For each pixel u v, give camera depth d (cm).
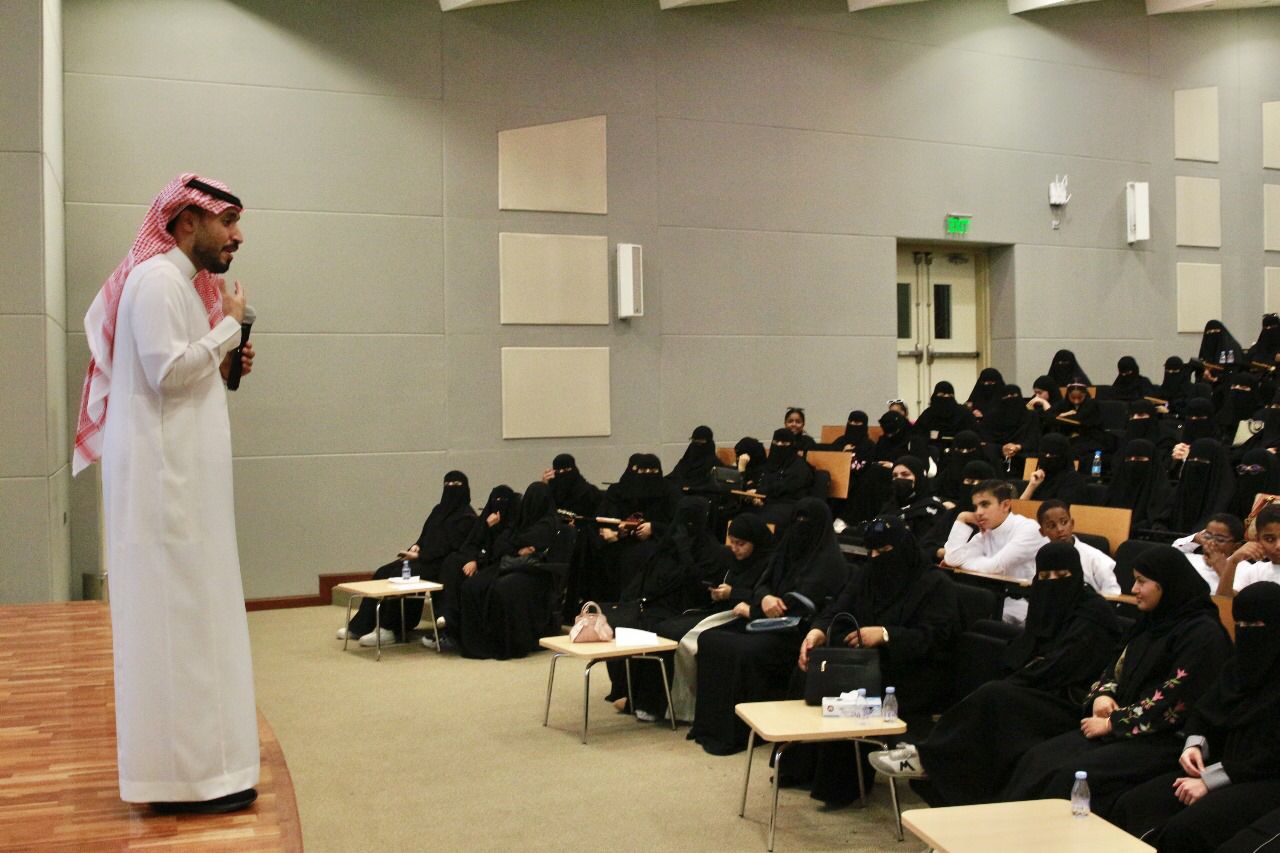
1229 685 401
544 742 652
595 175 1238
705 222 1292
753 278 1316
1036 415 1194
